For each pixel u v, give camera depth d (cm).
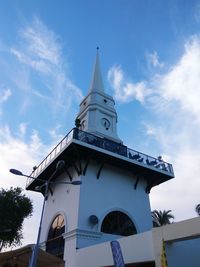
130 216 2064
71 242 1747
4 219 2777
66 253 1745
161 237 1104
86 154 1997
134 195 2205
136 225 2048
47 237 2112
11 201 2877
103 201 1980
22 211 2905
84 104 2812
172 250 1116
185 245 1194
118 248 1082
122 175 2223
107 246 1419
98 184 2025
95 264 1444
